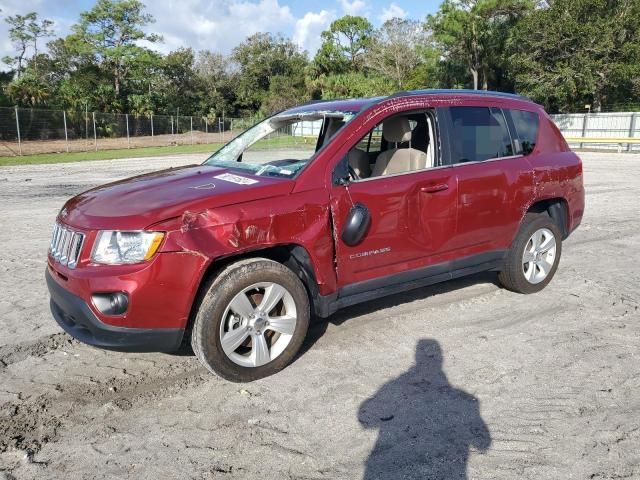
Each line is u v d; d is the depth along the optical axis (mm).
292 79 71000
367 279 4031
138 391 3551
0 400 3443
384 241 4031
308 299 3775
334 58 64312
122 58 61062
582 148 27891
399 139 4387
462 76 48281
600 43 31547
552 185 5070
